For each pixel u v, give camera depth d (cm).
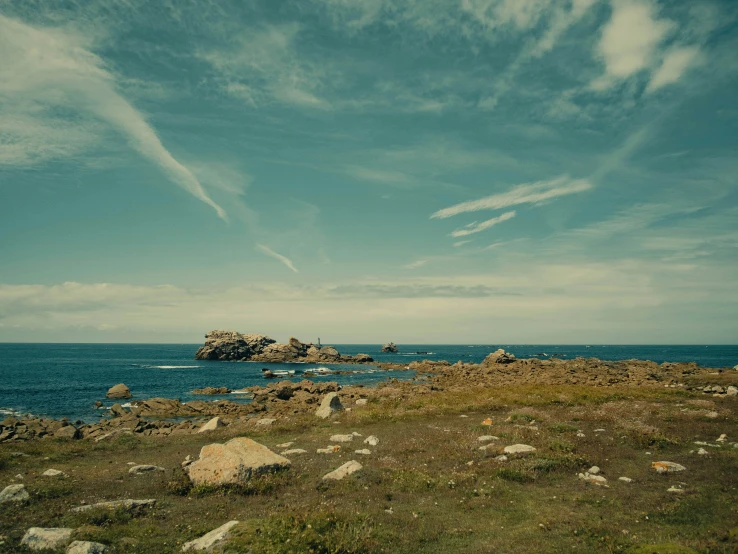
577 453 1975
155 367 13075
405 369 12600
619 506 1368
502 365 10038
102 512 1370
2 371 10725
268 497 1588
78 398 6481
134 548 1130
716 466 1733
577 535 1166
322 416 3550
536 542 1139
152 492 1667
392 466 1920
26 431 3641
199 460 1873
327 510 1330
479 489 1578
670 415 2822
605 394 3959
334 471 1809
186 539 1198
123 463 2258
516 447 2039
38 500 1523
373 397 4647
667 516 1262
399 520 1312
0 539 1154
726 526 1161
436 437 2498
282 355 16988
